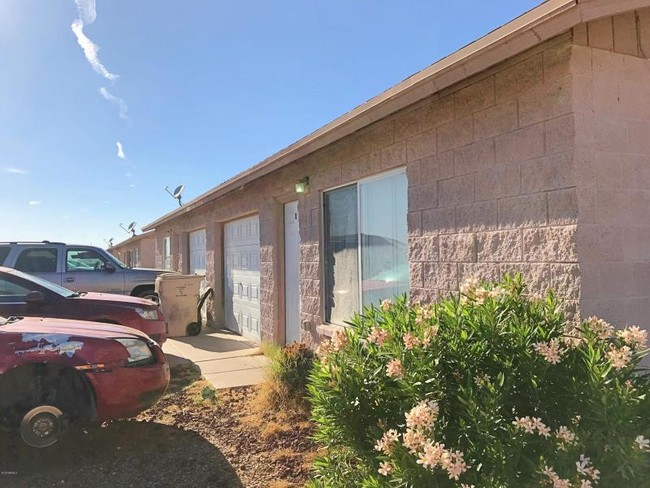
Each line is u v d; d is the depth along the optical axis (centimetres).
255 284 1056
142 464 462
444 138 495
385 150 590
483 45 387
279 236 919
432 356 275
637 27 400
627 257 388
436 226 503
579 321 360
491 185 440
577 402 261
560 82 382
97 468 457
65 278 1087
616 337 286
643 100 402
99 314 756
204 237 1408
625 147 392
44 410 459
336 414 295
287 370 595
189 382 731
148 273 1180
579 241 371
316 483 325
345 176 679
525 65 409
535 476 238
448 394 270
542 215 396
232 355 909
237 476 434
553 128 388
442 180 496
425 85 449
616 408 246
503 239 428
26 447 504
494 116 438
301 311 803
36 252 1088
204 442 509
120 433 539
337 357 316
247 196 1051
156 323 799
